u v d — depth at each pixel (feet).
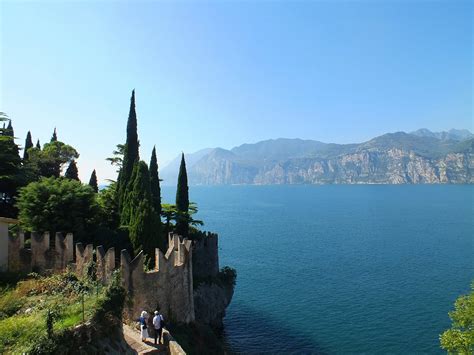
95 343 63.57
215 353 113.29
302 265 275.18
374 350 140.97
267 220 584.40
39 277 97.86
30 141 277.23
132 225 129.70
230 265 277.23
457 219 532.73
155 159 183.42
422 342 146.30
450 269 254.68
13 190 168.04
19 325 60.13
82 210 134.92
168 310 106.42
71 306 68.44
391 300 194.29
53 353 54.95
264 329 161.38
